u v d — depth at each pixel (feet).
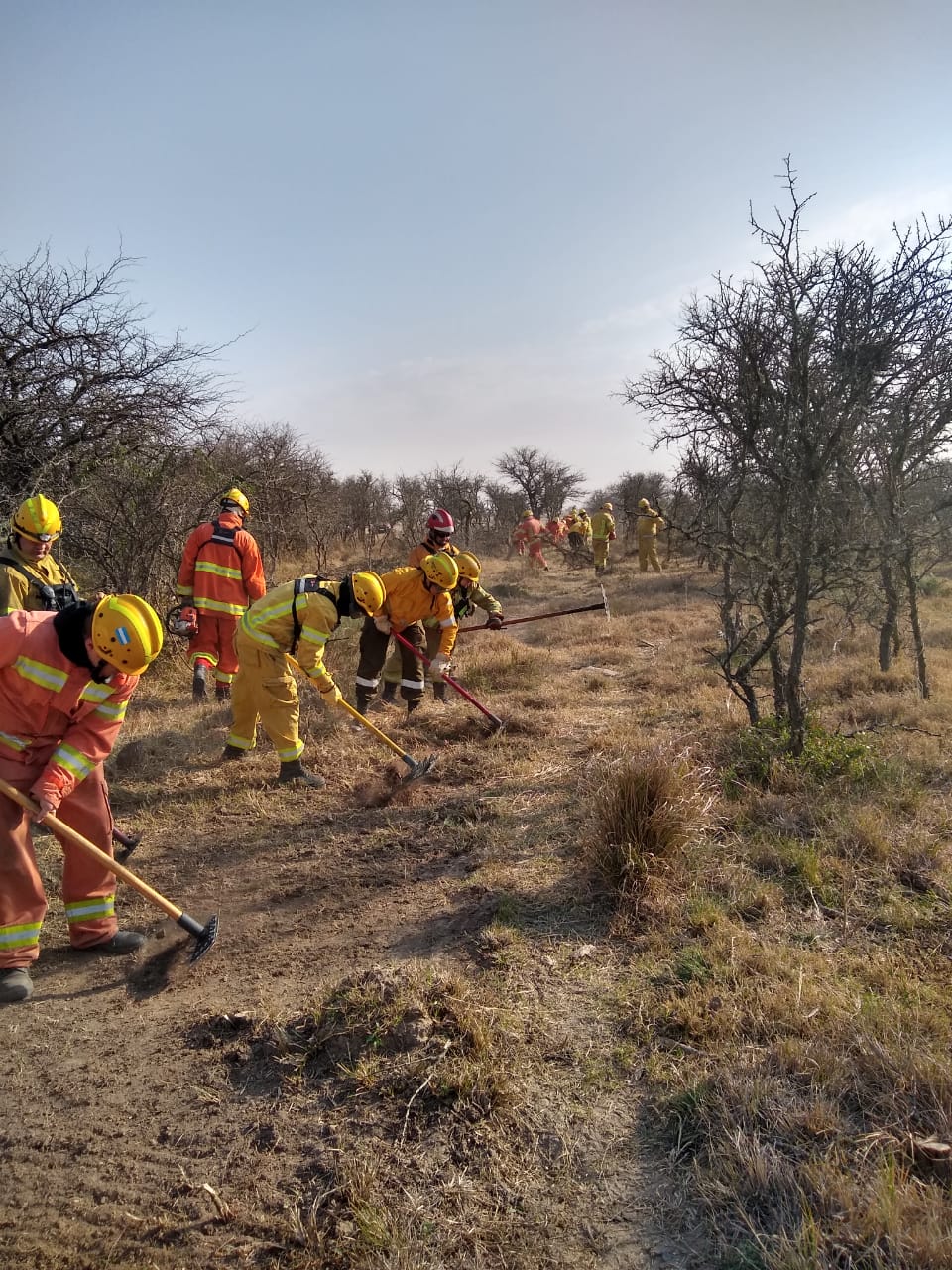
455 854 14.38
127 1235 7.25
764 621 17.70
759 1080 8.16
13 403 23.47
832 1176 6.98
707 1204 7.09
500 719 21.63
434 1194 7.36
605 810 13.07
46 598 14.60
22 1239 7.26
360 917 12.46
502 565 74.54
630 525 91.91
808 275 15.78
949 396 18.70
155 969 11.46
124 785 18.12
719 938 10.81
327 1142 8.03
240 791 17.75
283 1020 9.88
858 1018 8.89
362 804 16.92
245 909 12.98
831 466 16.12
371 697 22.89
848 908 11.51
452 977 9.96
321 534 60.39
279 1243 7.06
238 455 45.96
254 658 17.48
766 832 13.80
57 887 13.67
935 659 25.31
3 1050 9.85
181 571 23.86
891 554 16.25
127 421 26.61
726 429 17.94
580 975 10.37
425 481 93.30
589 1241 6.88
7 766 10.63
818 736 16.72
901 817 14.05
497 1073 8.49
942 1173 7.06
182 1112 8.67
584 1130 7.97
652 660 29.40
